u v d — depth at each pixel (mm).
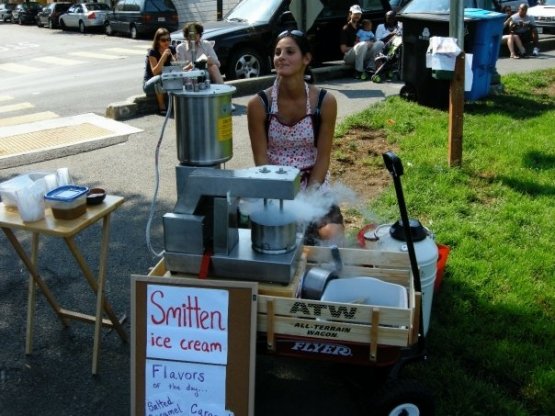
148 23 21734
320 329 2348
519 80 9500
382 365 2387
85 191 2809
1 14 35188
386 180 5422
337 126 6988
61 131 7617
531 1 18484
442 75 5367
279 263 2402
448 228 4379
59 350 3195
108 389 2906
